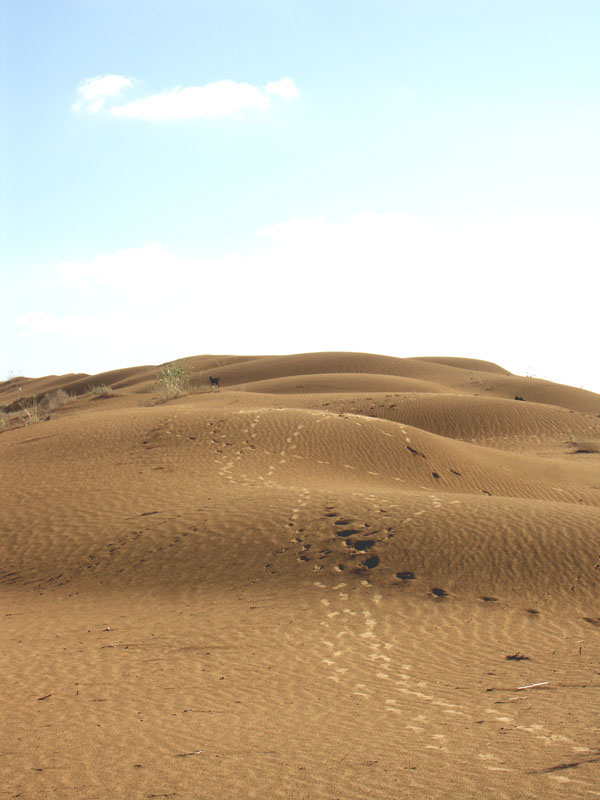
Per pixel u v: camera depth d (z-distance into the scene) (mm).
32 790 6035
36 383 115375
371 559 15180
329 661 10414
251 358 98625
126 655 10727
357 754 6852
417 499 18609
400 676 9727
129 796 5891
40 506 19703
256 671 9938
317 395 52500
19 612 13617
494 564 14641
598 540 15281
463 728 7637
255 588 14320
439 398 48406
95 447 25625
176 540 16656
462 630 11906
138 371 100938
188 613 13125
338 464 24594
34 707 8414
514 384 71938
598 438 42812
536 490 25609
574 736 7270
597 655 10594
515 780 6035
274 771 6422
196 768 6520
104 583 15078
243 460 23953
